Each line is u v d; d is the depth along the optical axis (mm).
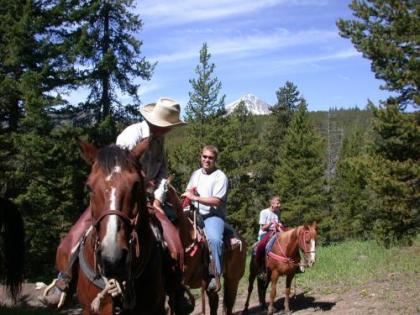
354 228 41719
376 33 18266
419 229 18938
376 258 14562
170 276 4699
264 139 51312
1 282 8633
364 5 18594
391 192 18047
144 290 4121
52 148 18516
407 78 17562
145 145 3941
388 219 18484
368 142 20016
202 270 6414
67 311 11430
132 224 3582
